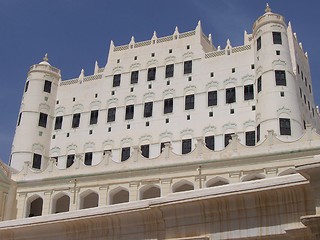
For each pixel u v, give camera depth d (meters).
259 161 48.28
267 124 56.31
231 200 17.62
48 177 56.12
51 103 72.06
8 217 54.41
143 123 65.94
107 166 54.56
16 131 69.50
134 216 19.91
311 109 67.38
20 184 56.59
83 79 73.00
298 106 58.00
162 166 51.84
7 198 55.09
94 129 68.44
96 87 71.69
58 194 55.16
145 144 64.38
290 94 57.84
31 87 71.75
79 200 53.91
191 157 51.28
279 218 16.77
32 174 57.12
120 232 20.19
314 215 15.30
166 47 70.19
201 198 17.98
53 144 69.56
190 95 65.31
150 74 69.25
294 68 62.84
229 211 17.69
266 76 59.31
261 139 56.41
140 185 52.06
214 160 49.94
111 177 53.59
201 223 18.11
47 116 70.81
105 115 68.94
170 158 52.22
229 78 64.06
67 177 55.31
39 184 56.16
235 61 64.94
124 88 69.75
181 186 51.75
